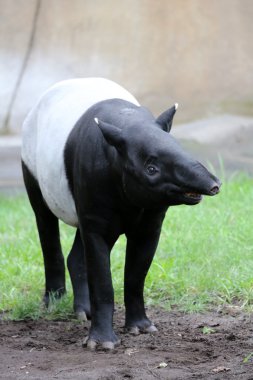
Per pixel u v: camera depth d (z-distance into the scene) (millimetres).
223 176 23672
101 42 41562
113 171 11609
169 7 41625
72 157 12453
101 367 11430
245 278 15188
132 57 41094
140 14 41625
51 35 42031
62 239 18578
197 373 11086
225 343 12398
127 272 12836
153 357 11812
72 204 12844
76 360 11852
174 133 36281
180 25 41344
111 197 11867
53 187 13078
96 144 11875
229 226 18328
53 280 14883
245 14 41688
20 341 12938
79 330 13477
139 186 11062
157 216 12219
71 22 42125
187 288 15016
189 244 17156
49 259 14836
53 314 14305
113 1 42094
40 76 41188
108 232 12133
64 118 12984
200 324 13430
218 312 14094
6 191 28094
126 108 12148
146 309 14414
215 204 20750
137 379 10891
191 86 40219
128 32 41500
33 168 14109
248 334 12836
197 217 19141
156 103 39875
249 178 24938
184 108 39312
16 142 37375
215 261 16141
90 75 41000
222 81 40312
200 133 36156
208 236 17547
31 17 42469
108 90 13102
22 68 41500
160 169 10805
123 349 12250
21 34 42188
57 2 42469
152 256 12664
